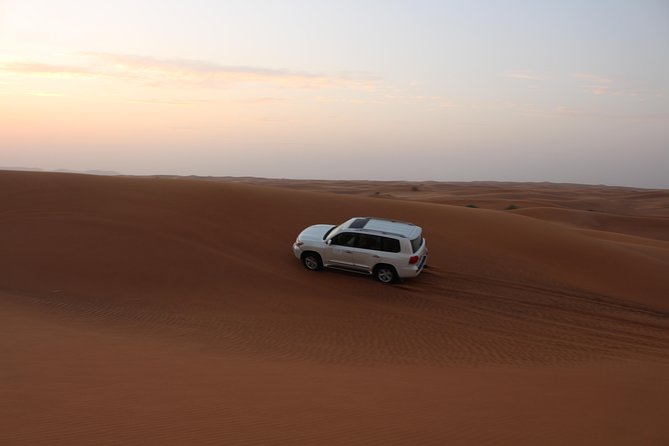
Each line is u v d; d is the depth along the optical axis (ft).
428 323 37.63
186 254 47.75
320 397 20.07
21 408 16.58
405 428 16.93
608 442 16.03
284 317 36.94
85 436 14.84
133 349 26.04
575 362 30.14
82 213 54.70
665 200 296.71
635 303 46.01
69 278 40.83
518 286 48.16
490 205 196.75
